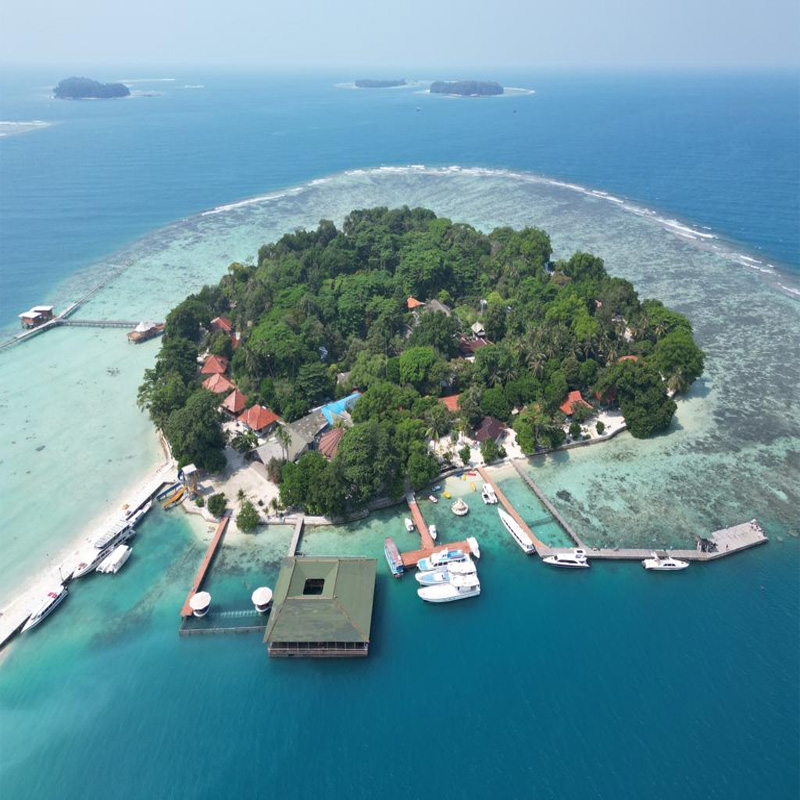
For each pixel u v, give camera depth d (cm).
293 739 5728
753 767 5375
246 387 11138
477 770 5409
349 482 8281
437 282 15150
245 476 9400
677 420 10700
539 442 9725
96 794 5319
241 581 7494
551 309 13000
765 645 6569
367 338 12688
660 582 7425
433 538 8025
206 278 17912
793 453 9725
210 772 5472
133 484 9338
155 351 13662
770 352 13050
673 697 6019
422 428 9256
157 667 6456
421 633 6775
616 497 8800
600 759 5462
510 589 7356
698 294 16150
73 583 7562
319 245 16938
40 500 8981
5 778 5438
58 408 11375
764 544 7925
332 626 6406
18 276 18062
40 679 6344
